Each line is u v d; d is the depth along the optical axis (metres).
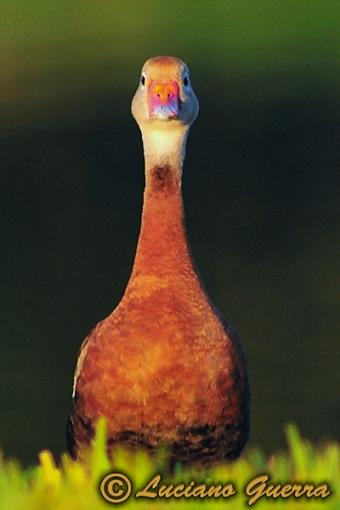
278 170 22.77
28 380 13.66
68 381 13.63
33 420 12.73
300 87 28.14
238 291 16.66
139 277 7.81
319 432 12.57
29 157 23.52
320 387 13.52
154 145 8.12
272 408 13.02
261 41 31.34
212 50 30.62
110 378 7.68
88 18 32.00
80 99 26.97
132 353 7.64
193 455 7.72
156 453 7.69
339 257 18.11
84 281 17.41
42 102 26.84
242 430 7.80
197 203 20.86
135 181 22.20
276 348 14.61
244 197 21.25
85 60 29.62
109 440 7.72
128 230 19.66
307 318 15.62
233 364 7.71
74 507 6.86
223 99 27.44
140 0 33.41
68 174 22.58
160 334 7.64
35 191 21.64
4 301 16.55
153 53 30.02
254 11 32.91
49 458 7.38
